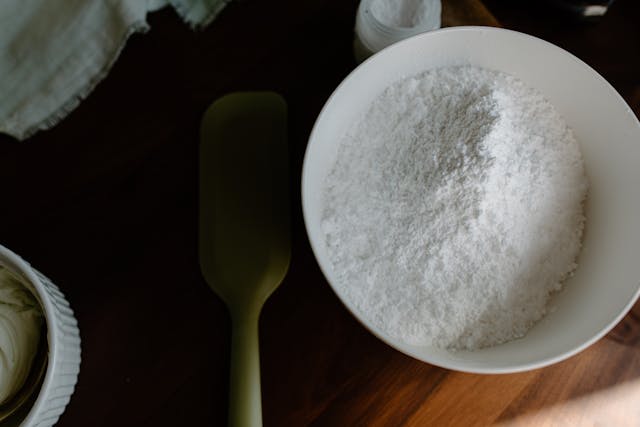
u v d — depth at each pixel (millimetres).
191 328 348
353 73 312
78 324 348
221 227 364
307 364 337
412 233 321
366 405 330
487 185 312
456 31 323
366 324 268
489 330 315
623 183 314
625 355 331
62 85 395
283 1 404
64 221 370
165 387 338
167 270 360
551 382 329
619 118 311
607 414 324
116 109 392
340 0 404
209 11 401
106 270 360
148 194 375
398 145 344
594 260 317
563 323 302
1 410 304
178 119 390
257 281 349
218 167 377
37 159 384
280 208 369
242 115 386
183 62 398
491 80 349
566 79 330
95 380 339
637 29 397
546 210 329
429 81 352
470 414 327
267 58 397
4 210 373
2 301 307
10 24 401
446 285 317
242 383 321
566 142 343
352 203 336
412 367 334
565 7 388
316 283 351
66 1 391
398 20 368
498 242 317
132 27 388
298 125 385
